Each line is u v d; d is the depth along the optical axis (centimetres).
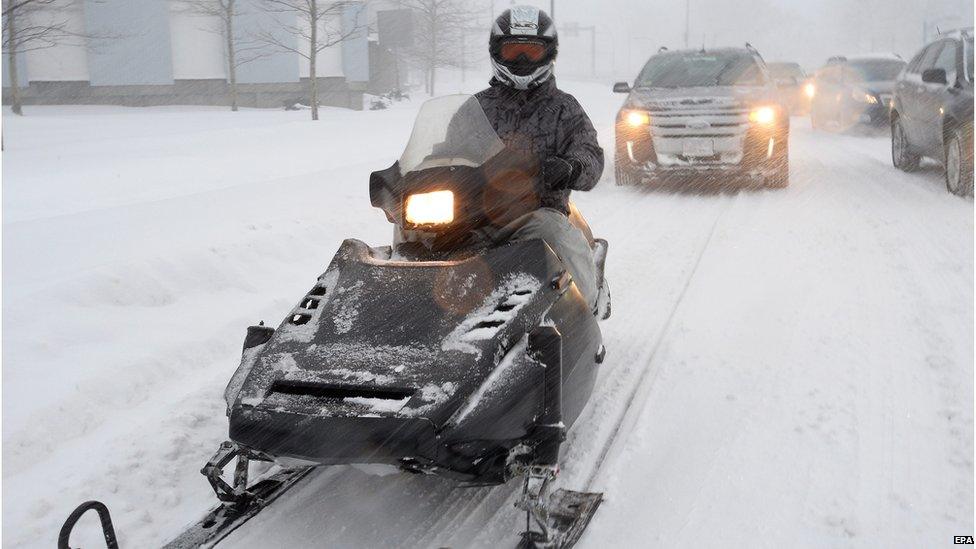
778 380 582
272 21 5234
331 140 2230
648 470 464
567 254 486
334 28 5366
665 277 858
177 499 456
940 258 871
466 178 432
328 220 1065
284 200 1179
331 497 448
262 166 1639
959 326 666
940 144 1328
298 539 407
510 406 362
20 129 3069
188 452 505
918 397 545
